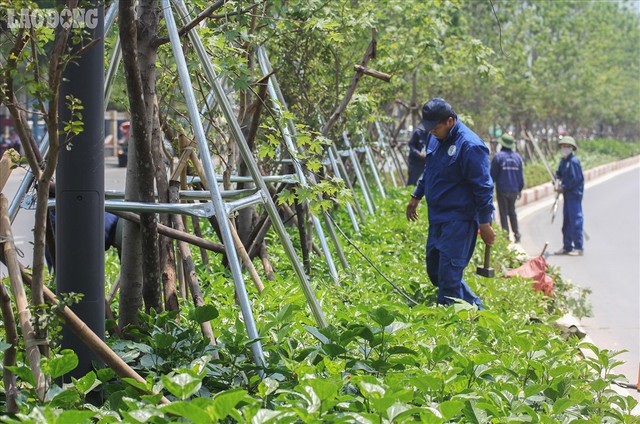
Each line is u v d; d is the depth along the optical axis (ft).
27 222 58.85
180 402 11.33
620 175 142.92
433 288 29.09
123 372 14.14
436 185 28.09
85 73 15.25
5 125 140.97
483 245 41.27
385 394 12.38
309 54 35.76
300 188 19.90
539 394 16.14
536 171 107.34
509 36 100.99
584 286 44.96
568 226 56.08
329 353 16.05
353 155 49.65
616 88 160.56
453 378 15.08
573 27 129.90
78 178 15.37
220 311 20.61
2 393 14.89
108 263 29.66
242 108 26.86
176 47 17.70
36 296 13.48
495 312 23.67
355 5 38.50
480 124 100.17
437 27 45.80
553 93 121.29
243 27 20.70
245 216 29.86
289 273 29.25
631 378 27.58
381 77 29.63
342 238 35.45
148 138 17.49
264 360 16.30
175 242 23.25
